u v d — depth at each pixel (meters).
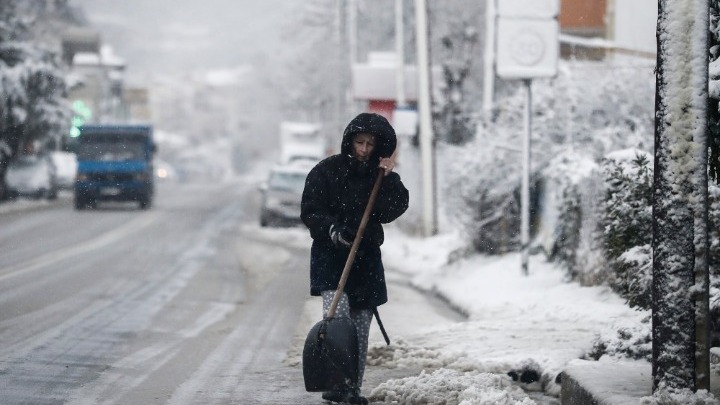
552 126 42.16
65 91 109.38
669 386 13.43
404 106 69.19
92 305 31.72
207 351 23.00
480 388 16.83
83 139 98.06
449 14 107.69
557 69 36.03
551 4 36.03
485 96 54.81
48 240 60.78
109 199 97.50
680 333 13.38
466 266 40.97
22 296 33.84
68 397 17.41
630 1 51.78
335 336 15.60
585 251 31.62
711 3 15.33
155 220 82.75
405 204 16.58
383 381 18.94
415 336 24.41
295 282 40.03
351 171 16.50
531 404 16.05
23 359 21.25
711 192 20.75
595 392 14.42
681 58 13.29
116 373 19.81
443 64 81.44
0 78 103.38
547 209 38.91
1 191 104.50
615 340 18.50
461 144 76.31
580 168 33.97
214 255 52.88
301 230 73.75
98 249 54.88
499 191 41.97
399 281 41.56
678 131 13.32
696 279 13.39
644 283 21.98
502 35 36.06
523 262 35.75
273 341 24.78
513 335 23.58
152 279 40.78
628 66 42.50
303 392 18.06
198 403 17.08
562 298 29.53
